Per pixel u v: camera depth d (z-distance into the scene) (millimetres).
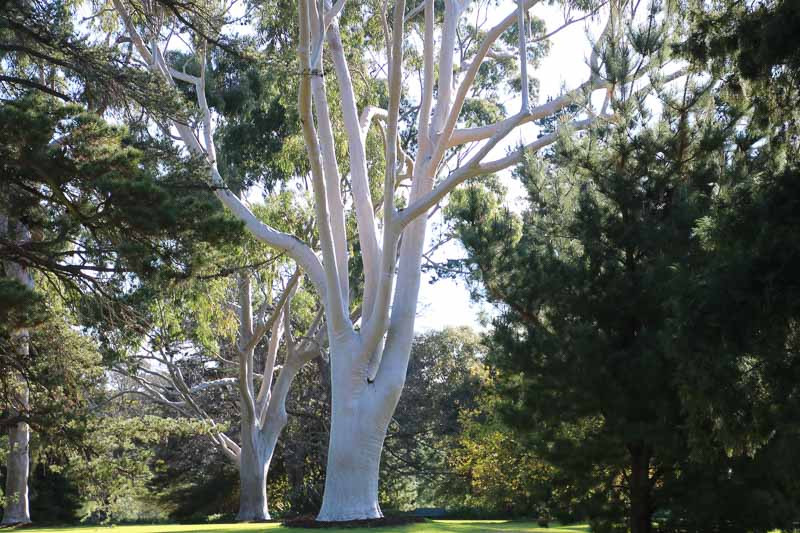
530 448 13922
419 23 25797
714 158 12859
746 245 8117
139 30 20766
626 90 13844
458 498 33688
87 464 20188
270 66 15703
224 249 11797
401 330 20234
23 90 14000
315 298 32406
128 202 10617
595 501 13531
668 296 10547
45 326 16969
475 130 21578
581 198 13312
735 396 8219
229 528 19484
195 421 25000
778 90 9133
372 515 19359
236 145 26484
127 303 12992
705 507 12141
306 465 36625
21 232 12422
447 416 37656
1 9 12164
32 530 23719
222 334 26703
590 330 12289
